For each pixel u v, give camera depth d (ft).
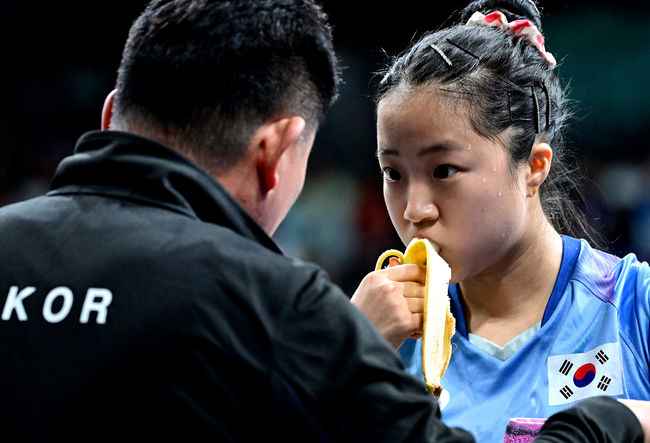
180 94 6.10
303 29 6.45
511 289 8.38
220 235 5.73
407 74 7.68
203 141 6.15
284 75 6.30
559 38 33.01
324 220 34.30
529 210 8.16
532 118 7.86
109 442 5.18
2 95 36.83
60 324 5.45
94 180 6.15
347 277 33.50
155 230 5.73
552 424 6.33
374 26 34.88
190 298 5.40
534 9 9.04
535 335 8.18
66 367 5.31
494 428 8.03
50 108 37.19
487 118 7.50
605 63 32.68
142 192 5.95
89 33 38.34
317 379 5.37
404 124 7.55
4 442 5.24
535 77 7.99
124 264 5.58
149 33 6.24
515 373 8.20
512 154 7.70
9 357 5.43
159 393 5.22
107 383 5.24
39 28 37.99
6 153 35.35
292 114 6.40
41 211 6.06
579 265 8.34
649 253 30.66
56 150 36.42
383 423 5.34
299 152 6.63
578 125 32.58
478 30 8.04
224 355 5.33
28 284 5.65
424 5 34.27
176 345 5.28
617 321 7.91
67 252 5.73
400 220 7.94
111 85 38.19
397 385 5.48
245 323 5.41
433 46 7.73
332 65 6.77
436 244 7.68
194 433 5.22
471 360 8.46
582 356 7.96
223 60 6.08
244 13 6.22
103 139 6.20
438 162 7.51
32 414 5.24
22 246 5.85
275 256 5.76
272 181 6.33
